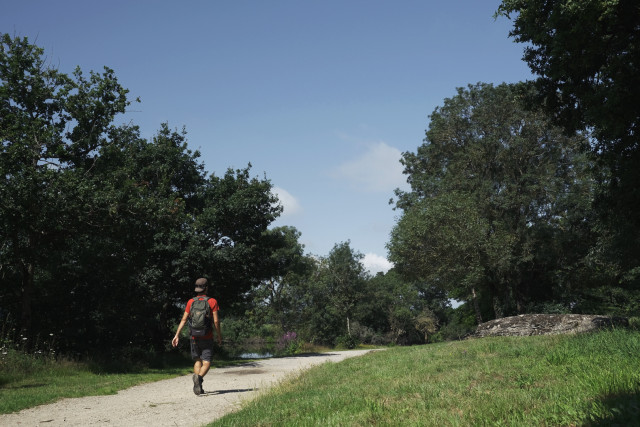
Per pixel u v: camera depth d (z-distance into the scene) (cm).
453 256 3475
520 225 3694
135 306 2198
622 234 2028
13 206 1458
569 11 1131
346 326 7006
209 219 2245
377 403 514
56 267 1836
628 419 346
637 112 1226
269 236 2505
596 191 1719
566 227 3656
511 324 1861
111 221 1667
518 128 3822
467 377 662
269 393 746
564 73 1296
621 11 1165
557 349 774
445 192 3784
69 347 1884
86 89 1839
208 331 838
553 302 3828
